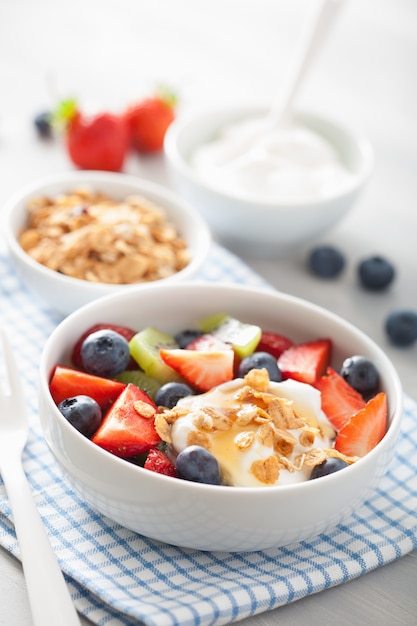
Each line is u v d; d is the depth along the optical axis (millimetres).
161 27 1217
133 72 1140
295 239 922
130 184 908
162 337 773
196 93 1122
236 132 982
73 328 755
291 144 959
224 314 788
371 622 705
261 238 919
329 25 949
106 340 749
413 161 1064
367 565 719
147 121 1020
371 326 893
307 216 903
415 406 804
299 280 925
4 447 740
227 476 703
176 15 1240
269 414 720
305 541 729
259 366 755
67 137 999
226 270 895
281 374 765
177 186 947
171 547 718
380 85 1173
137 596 689
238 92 1135
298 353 770
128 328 774
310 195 932
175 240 878
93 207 884
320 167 956
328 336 778
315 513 690
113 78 1126
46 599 667
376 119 1117
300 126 997
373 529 737
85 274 844
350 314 900
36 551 683
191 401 729
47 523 720
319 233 928
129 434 706
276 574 708
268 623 698
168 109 1025
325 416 740
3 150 1014
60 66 1129
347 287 925
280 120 973
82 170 1006
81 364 758
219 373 746
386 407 739
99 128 987
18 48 1144
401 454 777
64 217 873
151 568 706
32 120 1046
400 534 735
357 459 717
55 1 1231
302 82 964
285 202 896
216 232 938
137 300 774
